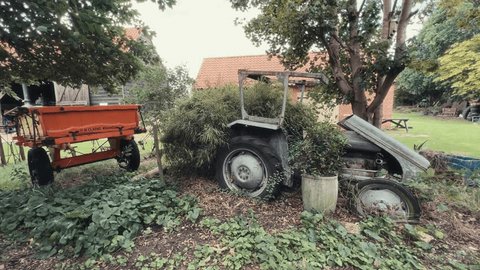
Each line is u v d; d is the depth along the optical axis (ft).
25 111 12.57
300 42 17.74
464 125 48.06
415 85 85.35
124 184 12.12
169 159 14.33
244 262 7.48
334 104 19.61
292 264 7.32
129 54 14.26
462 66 22.41
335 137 10.41
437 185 12.47
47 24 10.25
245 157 11.93
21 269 7.57
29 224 9.17
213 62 51.72
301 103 13.83
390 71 15.31
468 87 23.12
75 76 15.17
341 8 15.39
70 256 8.02
